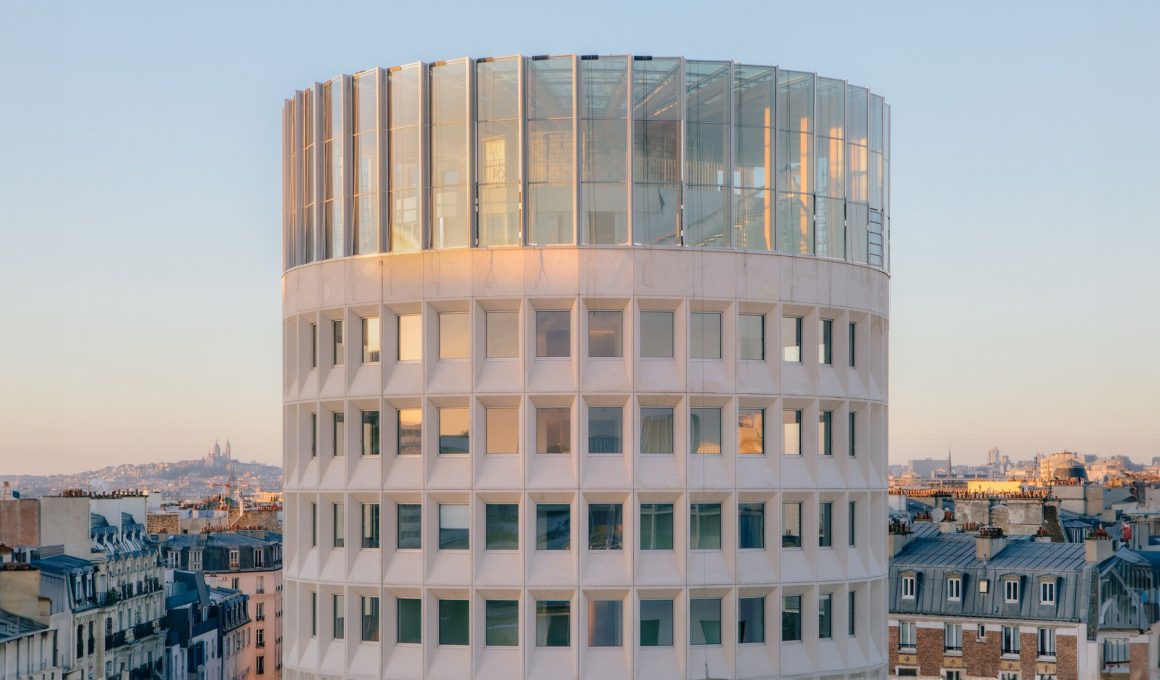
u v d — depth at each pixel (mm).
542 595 64562
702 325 66500
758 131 67438
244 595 187375
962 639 122062
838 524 68750
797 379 67750
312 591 70688
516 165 65875
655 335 66188
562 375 65188
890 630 124188
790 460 67438
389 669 65938
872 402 71500
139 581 149500
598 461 65000
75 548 138000
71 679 125750
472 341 65688
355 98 69875
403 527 67062
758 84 67562
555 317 65938
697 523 65875
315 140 71188
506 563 64938
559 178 65688
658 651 64938
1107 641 118000
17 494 162875
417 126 67562
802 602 67375
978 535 125562
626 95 65812
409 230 67562
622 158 65812
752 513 66750
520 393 65000
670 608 65375
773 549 66375
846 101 70812
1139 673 118688
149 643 150375
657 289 65375
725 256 66125
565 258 65188
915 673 123062
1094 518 183000
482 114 66375
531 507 64875
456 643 65625
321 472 69938
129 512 159625
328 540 69812
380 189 68125
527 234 65500
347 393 68438
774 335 67125
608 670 64312
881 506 72438
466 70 66438
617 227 65688
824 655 67500
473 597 64625
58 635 122750
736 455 65938
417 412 67062
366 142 69312
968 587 122812
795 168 68438
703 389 65500
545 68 66062
